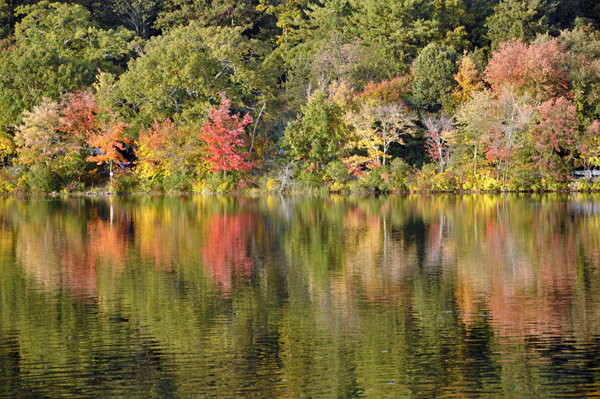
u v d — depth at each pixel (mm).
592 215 44750
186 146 73625
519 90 74562
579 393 13336
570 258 27516
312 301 20406
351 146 72938
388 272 24844
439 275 24219
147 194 73000
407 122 72625
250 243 32312
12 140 75125
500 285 22422
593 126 70688
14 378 14219
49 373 14469
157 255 28797
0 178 72750
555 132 70312
